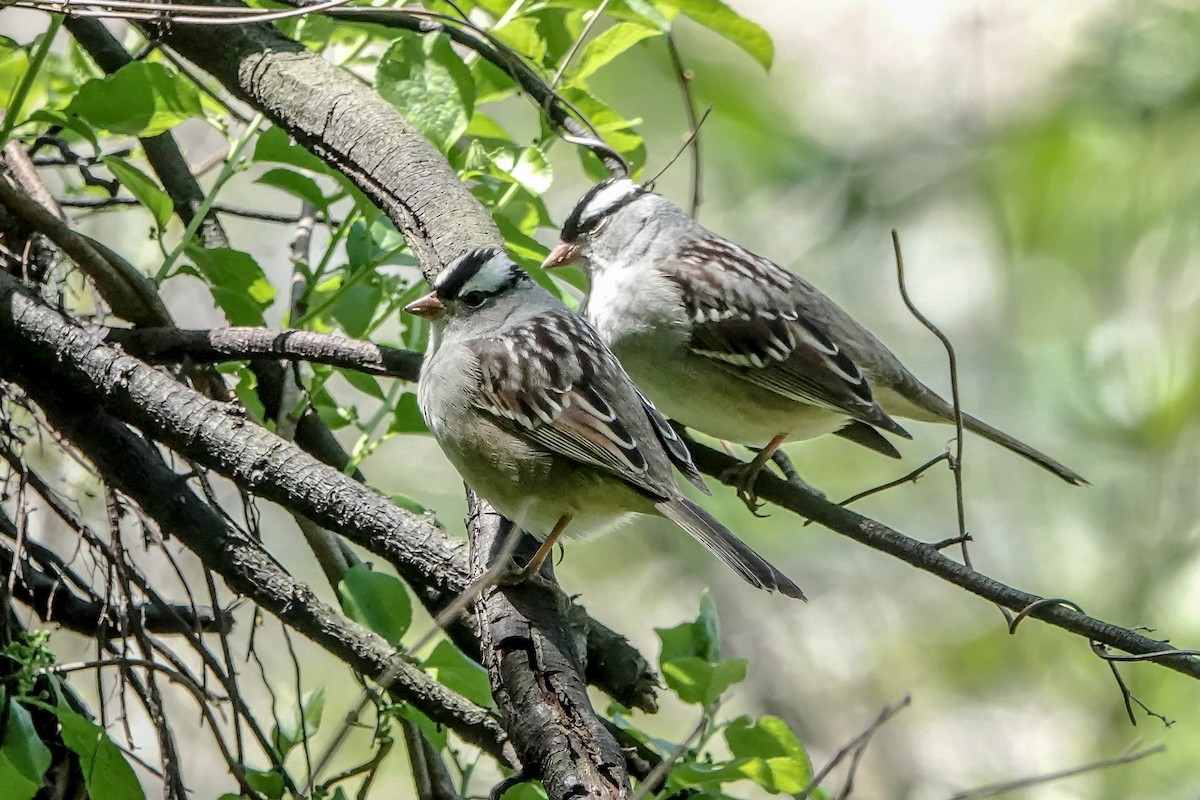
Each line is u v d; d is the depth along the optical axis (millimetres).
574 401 7145
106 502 6625
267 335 6852
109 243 9781
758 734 6051
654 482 7016
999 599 6512
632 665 6695
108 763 5855
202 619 7270
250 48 7625
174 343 6906
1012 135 14586
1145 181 13781
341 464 7773
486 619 6086
